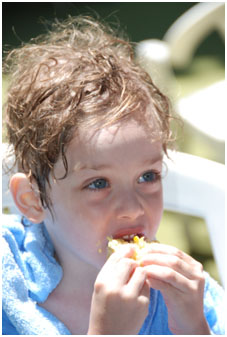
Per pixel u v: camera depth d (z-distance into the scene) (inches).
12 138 81.6
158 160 70.8
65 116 69.1
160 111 79.3
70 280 77.9
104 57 81.0
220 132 123.5
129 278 61.9
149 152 69.2
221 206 90.7
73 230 71.4
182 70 220.7
